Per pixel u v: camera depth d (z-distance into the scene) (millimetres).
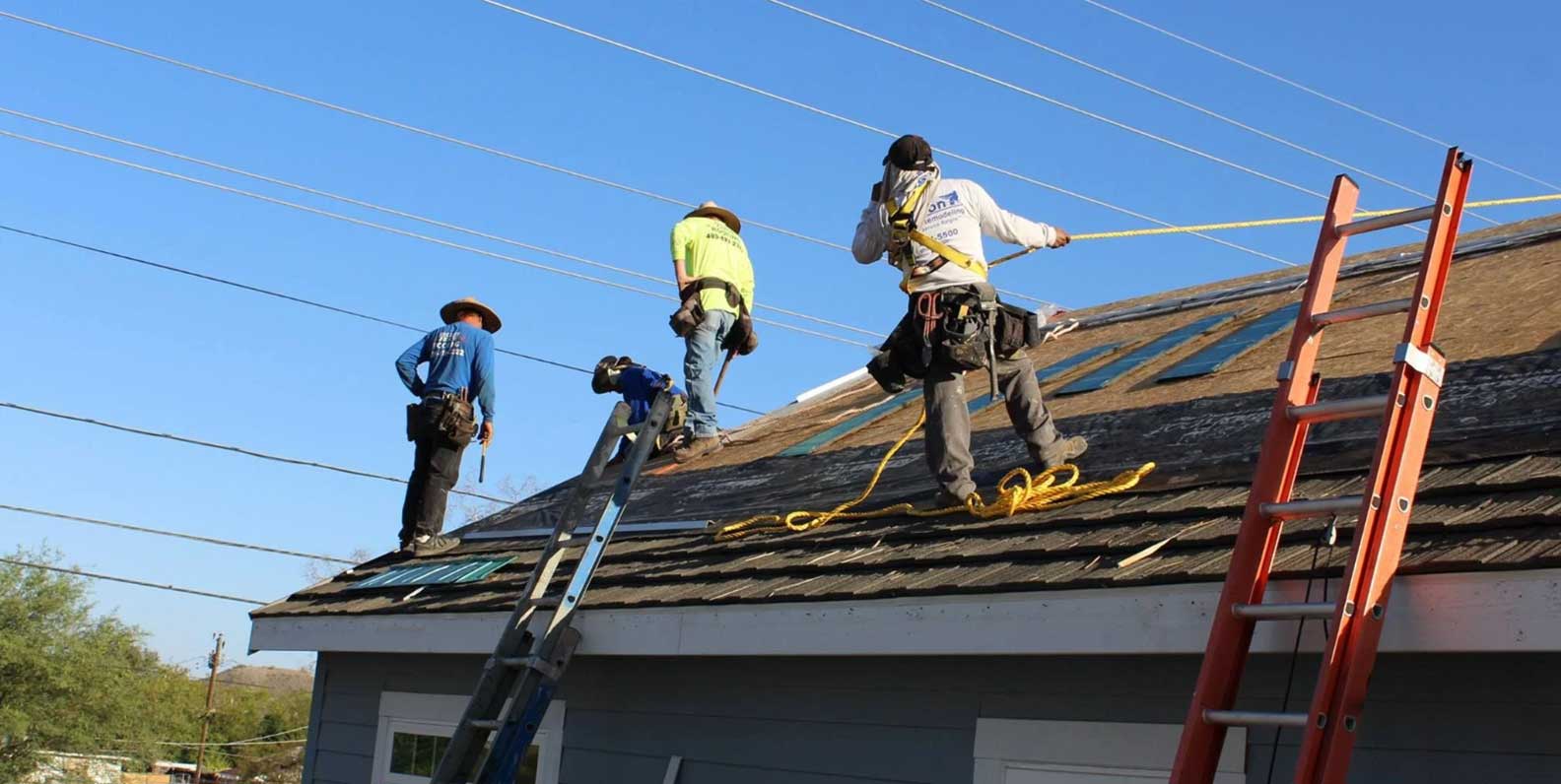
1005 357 6219
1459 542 3984
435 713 8375
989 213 6180
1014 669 5465
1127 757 5004
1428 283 4023
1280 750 4574
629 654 6484
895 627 5355
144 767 42875
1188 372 7734
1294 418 4148
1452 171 4168
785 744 6293
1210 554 4590
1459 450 4797
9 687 37219
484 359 9812
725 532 7348
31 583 38156
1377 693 4355
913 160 6176
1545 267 7605
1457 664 4199
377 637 8234
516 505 10711
